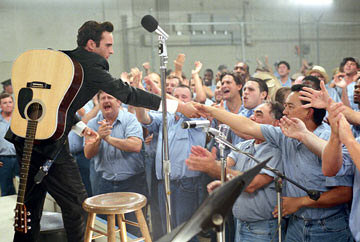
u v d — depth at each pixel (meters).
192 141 5.83
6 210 7.26
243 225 4.60
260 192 4.40
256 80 5.97
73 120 4.75
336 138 3.66
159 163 6.15
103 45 5.12
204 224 2.45
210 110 4.81
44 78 4.57
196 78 8.12
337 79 8.43
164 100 4.19
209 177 5.66
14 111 4.63
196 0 12.61
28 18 11.45
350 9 13.33
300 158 4.27
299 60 13.13
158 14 12.24
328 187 4.16
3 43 11.36
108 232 4.31
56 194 4.75
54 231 5.41
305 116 4.34
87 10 11.62
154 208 6.59
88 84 4.68
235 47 12.95
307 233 4.19
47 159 4.52
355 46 13.38
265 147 4.53
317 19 13.19
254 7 13.02
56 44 11.59
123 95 4.75
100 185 6.88
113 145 6.46
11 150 9.28
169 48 12.47
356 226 3.82
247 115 5.98
